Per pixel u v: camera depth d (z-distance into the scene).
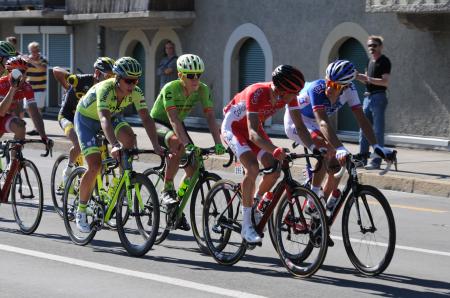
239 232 12.63
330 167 13.03
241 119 12.63
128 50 38.75
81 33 41.22
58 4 41.47
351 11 29.66
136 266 12.71
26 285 11.57
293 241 12.27
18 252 13.58
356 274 12.41
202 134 32.59
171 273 12.31
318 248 12.16
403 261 13.35
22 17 42.03
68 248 13.94
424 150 27.72
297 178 23.22
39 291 11.27
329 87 12.75
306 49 31.33
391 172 22.36
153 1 34.81
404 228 16.33
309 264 12.16
